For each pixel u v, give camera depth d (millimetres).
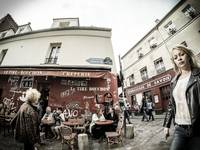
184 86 1538
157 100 14867
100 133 6461
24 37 11375
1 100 9227
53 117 6930
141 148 4367
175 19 13289
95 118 6656
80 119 7000
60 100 8445
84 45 9891
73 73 7566
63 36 10438
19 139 2514
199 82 1418
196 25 11250
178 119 1562
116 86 8859
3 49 11789
